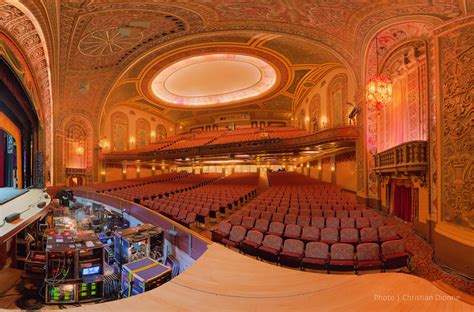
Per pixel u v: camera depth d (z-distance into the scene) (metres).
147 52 10.35
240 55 11.80
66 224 7.11
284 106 18.03
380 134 7.40
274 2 6.03
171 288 1.10
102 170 16.06
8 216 3.38
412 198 5.61
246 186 10.97
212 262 1.38
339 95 10.71
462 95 3.55
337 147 10.59
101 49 9.48
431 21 4.22
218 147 13.23
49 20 5.93
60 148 12.88
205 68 13.50
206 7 6.79
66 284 3.37
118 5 6.43
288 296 1.02
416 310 0.89
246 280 1.17
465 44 3.52
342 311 0.90
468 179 3.43
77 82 11.63
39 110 6.88
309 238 3.96
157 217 4.46
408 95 6.00
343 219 4.50
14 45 5.01
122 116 18.31
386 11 4.91
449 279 3.25
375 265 3.05
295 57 10.84
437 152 4.03
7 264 4.48
